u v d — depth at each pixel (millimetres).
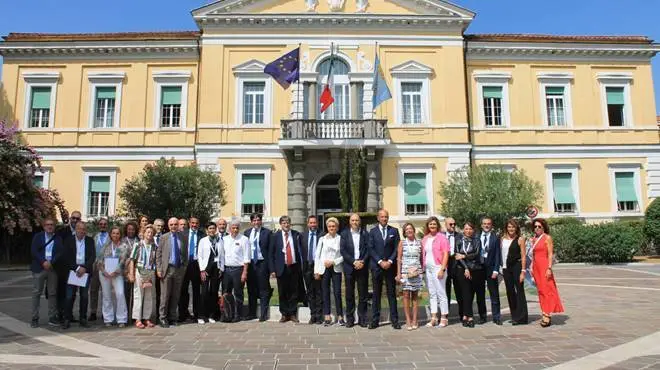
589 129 23312
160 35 23391
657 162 23328
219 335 7746
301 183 21203
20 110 22484
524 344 6875
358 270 8438
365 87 21938
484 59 23375
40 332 8039
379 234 8383
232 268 9062
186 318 9258
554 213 22625
